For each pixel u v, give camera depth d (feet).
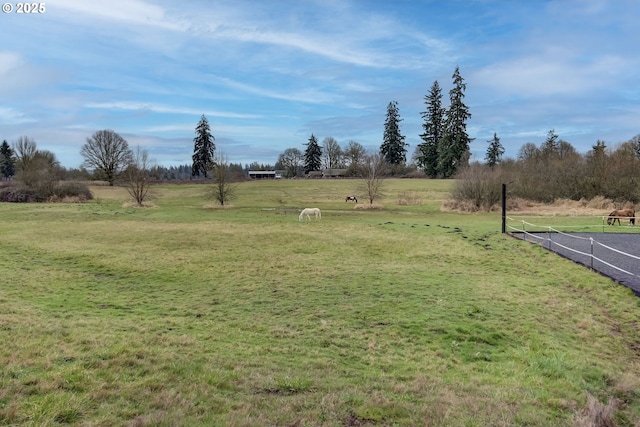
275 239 76.33
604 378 23.86
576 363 25.54
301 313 35.47
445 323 32.91
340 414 16.43
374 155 179.11
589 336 31.73
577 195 142.61
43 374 18.22
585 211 126.00
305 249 67.72
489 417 16.80
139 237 76.64
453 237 79.30
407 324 32.65
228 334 29.32
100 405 15.90
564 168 146.61
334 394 18.47
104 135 242.17
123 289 44.06
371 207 146.41
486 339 30.09
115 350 22.12
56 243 69.51
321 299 39.68
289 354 25.61
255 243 72.43
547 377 23.25
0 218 108.68
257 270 52.54
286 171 362.53
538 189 148.36
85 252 61.93
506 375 23.73
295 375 21.13
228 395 17.93
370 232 85.71
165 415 15.17
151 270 52.31
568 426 16.79
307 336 29.76
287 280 47.24
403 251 66.49
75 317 31.86
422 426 15.84
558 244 68.80
